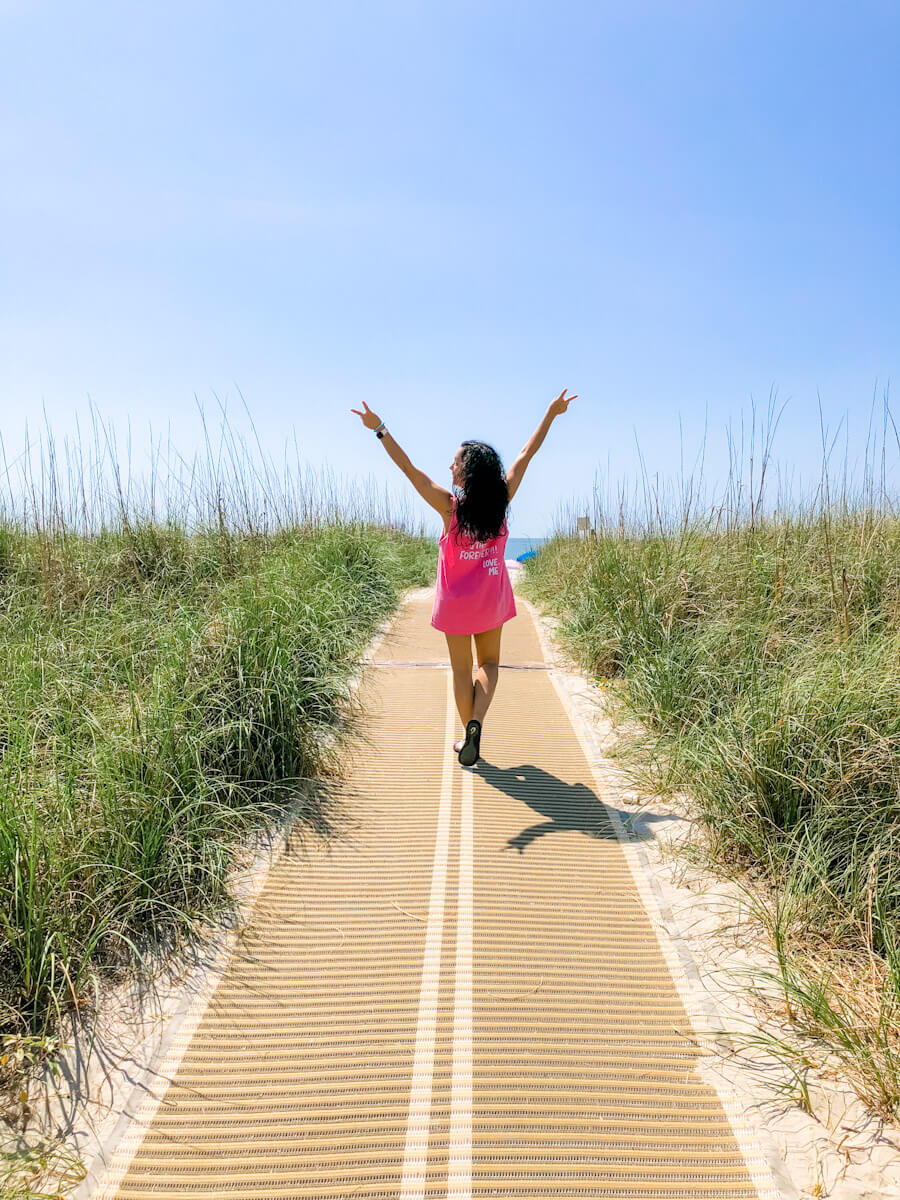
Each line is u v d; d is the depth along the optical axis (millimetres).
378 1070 2234
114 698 4375
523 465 3975
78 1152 1967
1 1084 2168
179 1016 2449
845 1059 2193
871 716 3359
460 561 3818
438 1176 1907
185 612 5359
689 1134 2010
